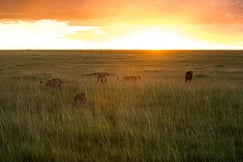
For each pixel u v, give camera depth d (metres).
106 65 57.75
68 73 36.19
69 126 8.05
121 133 7.48
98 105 11.55
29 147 6.55
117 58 97.44
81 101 11.56
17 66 52.81
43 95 13.94
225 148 6.48
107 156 6.14
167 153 6.23
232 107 11.19
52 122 8.41
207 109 10.48
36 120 8.84
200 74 33.81
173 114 9.66
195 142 6.93
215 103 11.76
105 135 7.39
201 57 102.56
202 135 7.47
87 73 36.09
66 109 10.38
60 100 12.42
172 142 6.90
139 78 23.55
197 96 13.07
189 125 8.41
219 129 8.00
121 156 6.14
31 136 7.41
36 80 24.33
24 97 13.30
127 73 36.00
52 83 17.02
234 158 5.92
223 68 46.81
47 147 6.63
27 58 94.81
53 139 7.22
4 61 73.88
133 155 6.12
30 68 47.50
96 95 13.95
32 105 11.38
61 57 104.69
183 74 34.59
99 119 8.81
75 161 5.95
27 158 6.21
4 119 8.86
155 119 8.80
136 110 10.20
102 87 16.67
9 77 28.25
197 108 10.72
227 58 91.81
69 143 6.91
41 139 7.10
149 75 32.91
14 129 8.01
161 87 16.19
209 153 6.20
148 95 13.95
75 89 16.50
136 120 8.91
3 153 6.31
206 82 21.58
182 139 7.09
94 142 7.13
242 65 56.16
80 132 7.63
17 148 6.61
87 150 6.60
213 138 7.15
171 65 57.25
